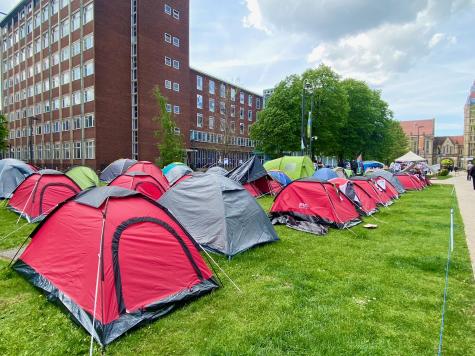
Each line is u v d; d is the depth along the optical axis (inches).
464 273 221.5
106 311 141.3
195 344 133.5
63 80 1375.5
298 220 363.9
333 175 618.8
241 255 249.3
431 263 239.1
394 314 161.5
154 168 605.9
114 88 1269.7
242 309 163.5
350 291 189.0
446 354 130.1
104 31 1223.5
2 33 1877.5
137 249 163.6
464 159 3408.0
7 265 215.8
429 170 1653.5
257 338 137.6
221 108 1907.0
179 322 150.7
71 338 136.6
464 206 533.6
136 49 1323.8
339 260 245.3
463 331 147.0
